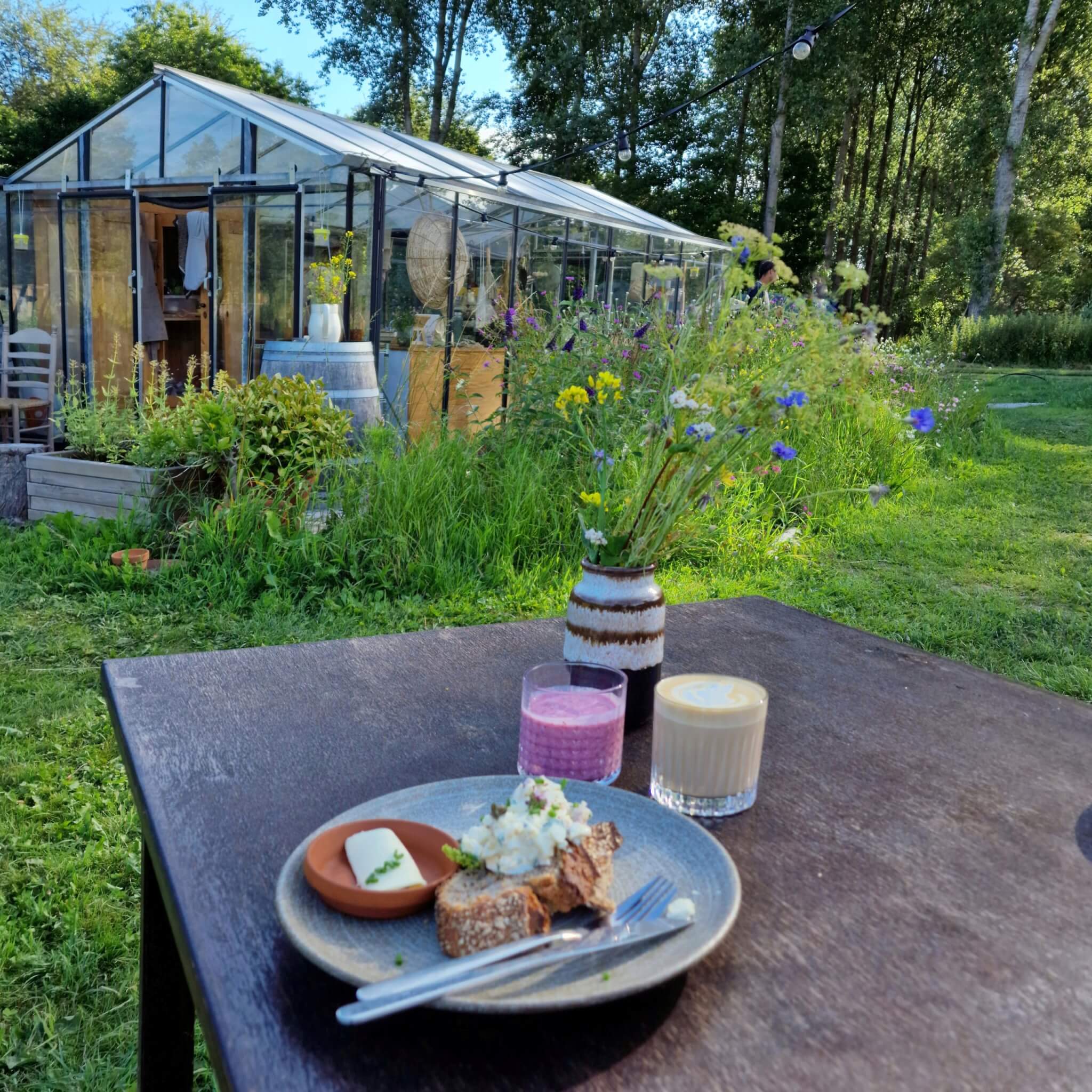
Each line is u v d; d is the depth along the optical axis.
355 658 1.56
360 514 4.47
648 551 1.31
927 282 28.09
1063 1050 0.71
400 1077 0.67
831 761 1.23
